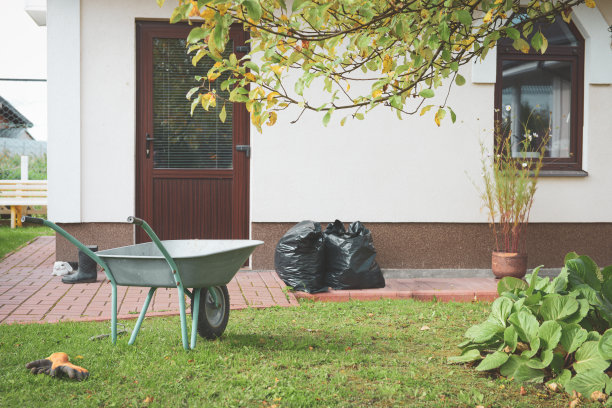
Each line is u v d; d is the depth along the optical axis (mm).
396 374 3693
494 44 3295
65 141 7402
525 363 3686
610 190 7906
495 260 7117
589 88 7891
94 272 6855
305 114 7543
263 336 4684
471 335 4117
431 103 7645
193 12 2510
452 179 7711
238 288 6602
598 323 4109
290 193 7566
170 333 4645
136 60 7633
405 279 7574
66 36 7359
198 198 7770
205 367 3771
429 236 7711
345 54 3406
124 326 4875
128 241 7562
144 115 7672
